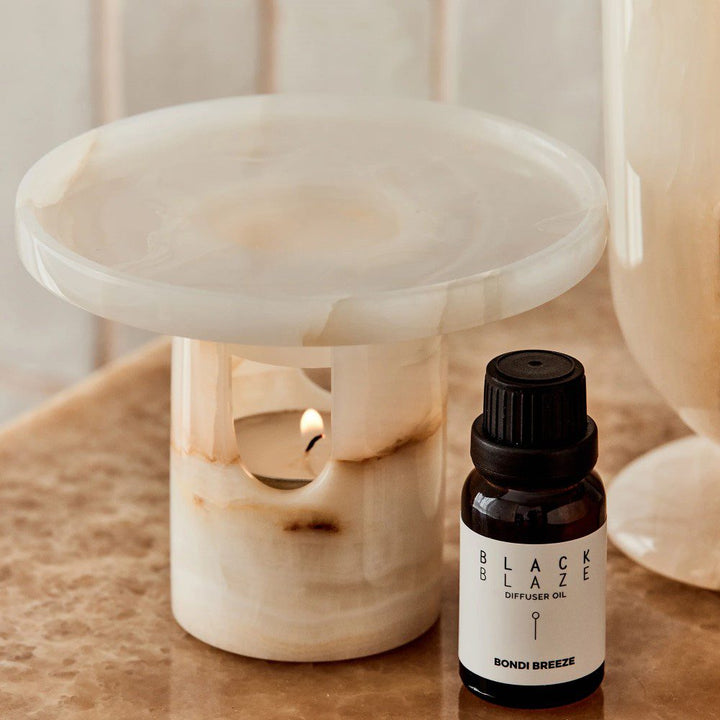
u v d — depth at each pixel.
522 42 0.76
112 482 0.66
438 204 0.57
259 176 0.59
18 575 0.61
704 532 0.61
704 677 0.57
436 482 0.57
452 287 0.52
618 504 0.63
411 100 0.62
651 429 0.68
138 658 0.58
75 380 0.91
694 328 0.58
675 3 0.55
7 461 0.67
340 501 0.56
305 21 0.78
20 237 0.55
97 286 0.53
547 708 0.56
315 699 0.57
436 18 0.77
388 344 0.55
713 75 0.55
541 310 0.76
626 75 0.57
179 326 0.52
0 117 0.85
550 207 0.57
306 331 0.52
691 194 0.57
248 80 0.80
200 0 0.79
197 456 0.56
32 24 0.82
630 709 0.56
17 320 0.91
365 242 0.55
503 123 0.60
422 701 0.57
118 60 0.81
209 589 0.57
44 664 0.58
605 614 0.58
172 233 0.56
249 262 0.55
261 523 0.56
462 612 0.56
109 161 0.59
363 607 0.57
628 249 0.59
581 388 0.54
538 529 0.54
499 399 0.54
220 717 0.56
